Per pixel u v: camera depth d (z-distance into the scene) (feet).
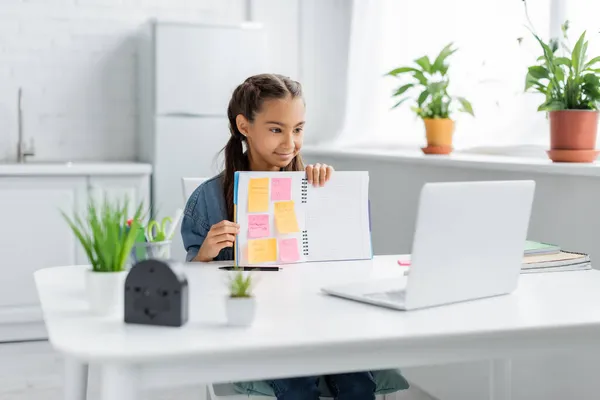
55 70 15.24
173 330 4.49
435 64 11.37
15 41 14.96
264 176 6.86
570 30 9.95
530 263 6.53
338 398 6.04
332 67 15.05
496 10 11.42
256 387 6.11
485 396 9.41
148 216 14.20
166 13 15.72
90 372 11.31
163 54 14.26
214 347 4.17
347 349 4.51
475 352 4.77
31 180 13.37
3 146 15.01
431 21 12.87
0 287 13.29
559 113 8.54
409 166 11.68
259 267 6.66
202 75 14.46
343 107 14.62
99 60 15.48
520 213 5.56
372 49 14.21
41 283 5.86
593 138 8.54
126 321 4.64
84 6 15.30
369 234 7.23
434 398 10.63
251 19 16.03
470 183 5.16
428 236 4.98
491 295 5.55
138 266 4.60
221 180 7.73
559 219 8.55
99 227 4.93
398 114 13.83
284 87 7.25
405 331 4.54
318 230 7.06
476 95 11.91
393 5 13.78
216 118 14.58
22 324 13.46
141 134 15.47
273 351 4.25
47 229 13.47
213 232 6.82
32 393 10.59
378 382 6.40
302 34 16.06
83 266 6.67
